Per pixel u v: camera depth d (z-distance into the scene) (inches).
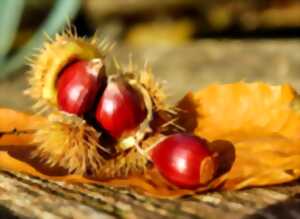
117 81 19.8
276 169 18.0
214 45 35.6
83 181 18.5
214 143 19.6
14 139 20.7
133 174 19.2
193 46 36.0
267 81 29.0
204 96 20.7
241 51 33.8
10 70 34.7
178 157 18.4
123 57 35.0
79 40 20.4
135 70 20.4
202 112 20.6
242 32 59.7
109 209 18.0
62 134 19.2
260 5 59.4
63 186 19.1
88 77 19.7
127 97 19.7
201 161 18.3
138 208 18.0
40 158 19.7
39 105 20.4
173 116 20.4
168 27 58.3
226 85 20.6
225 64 31.8
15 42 46.5
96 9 55.7
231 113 20.4
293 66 30.5
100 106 19.7
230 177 18.3
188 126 20.5
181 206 17.9
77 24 53.6
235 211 17.7
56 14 35.8
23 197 18.6
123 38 55.6
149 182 18.7
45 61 20.1
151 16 58.4
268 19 59.1
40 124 20.2
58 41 20.4
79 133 19.2
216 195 18.3
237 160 18.8
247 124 20.3
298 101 20.1
